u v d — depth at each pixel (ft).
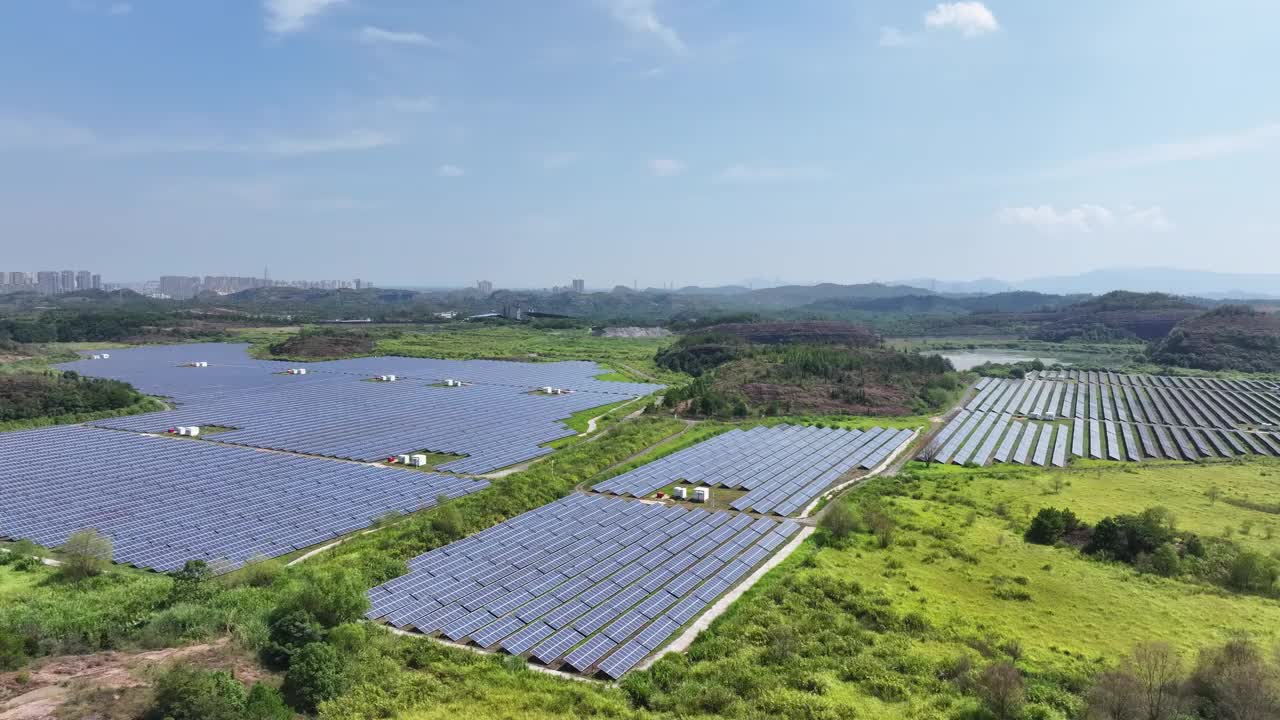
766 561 270.46
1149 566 263.70
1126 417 598.75
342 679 157.07
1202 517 328.29
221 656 163.63
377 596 212.64
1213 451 483.10
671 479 372.99
